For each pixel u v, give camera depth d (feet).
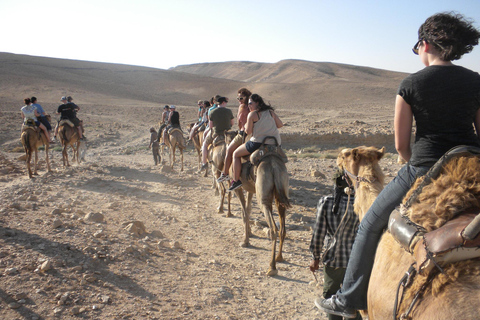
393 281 8.08
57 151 92.32
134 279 19.35
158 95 387.55
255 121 24.59
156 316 16.30
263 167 23.56
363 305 10.27
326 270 14.11
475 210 7.32
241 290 20.20
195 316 16.79
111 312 16.08
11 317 14.94
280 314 18.07
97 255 20.70
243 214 27.25
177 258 23.21
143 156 85.66
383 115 207.41
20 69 394.11
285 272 22.91
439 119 8.34
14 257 19.31
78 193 37.73
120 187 41.88
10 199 32.27
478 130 8.56
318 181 46.70
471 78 8.29
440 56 8.64
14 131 134.51
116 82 440.04
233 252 25.79
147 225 29.25
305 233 30.01
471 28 8.39
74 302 16.43
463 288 6.46
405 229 7.89
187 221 31.71
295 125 147.84
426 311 6.80
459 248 6.70
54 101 269.03
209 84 469.16
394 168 52.37
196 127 56.65
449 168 7.80
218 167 33.78
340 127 131.13
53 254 20.08
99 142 122.62
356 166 11.29
